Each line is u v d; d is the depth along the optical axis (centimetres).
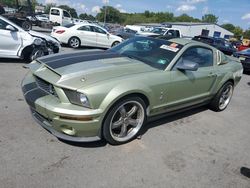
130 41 492
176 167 338
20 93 529
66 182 284
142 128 390
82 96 310
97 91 314
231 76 557
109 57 411
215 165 356
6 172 287
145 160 343
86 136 333
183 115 524
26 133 369
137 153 357
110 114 334
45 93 338
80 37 1406
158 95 387
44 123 349
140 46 463
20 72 705
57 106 312
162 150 374
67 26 1408
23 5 2270
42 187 273
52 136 368
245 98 746
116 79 338
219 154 388
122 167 322
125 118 363
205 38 2323
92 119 317
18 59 864
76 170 305
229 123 522
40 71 357
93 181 291
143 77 365
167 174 321
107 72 350
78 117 309
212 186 312
